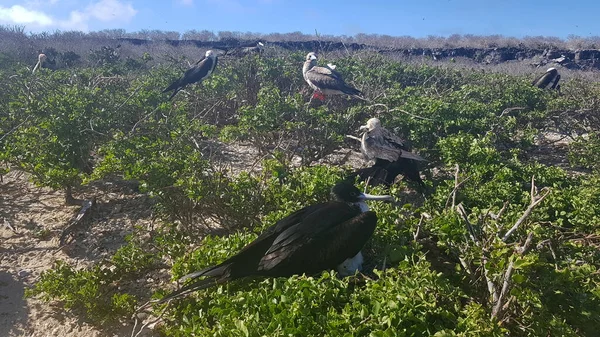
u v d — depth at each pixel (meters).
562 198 1.71
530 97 3.38
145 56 5.16
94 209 2.08
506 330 0.98
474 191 1.82
